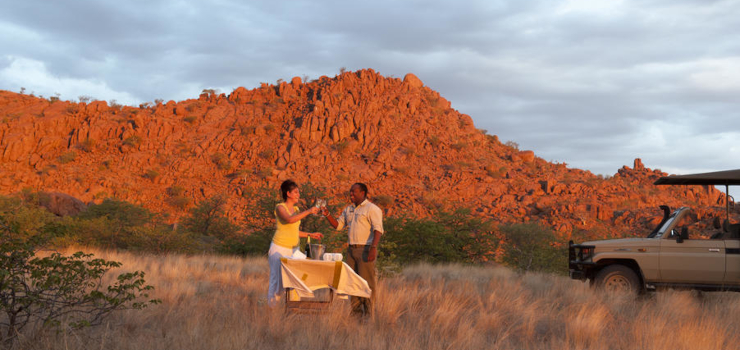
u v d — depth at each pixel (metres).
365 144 85.69
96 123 87.25
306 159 79.50
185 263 13.43
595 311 6.85
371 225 6.62
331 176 77.50
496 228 35.00
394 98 97.94
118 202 34.84
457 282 10.89
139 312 6.11
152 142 84.62
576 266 9.50
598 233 59.34
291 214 6.57
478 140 97.06
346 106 90.75
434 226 23.69
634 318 6.83
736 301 8.27
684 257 8.71
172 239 22.84
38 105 93.88
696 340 5.42
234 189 72.81
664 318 6.48
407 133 89.56
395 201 71.31
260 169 78.38
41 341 4.64
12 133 82.06
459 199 74.94
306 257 6.70
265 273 12.43
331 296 6.45
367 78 100.88
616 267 9.00
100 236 23.80
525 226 34.44
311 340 5.17
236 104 98.94
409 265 18.00
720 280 8.59
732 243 8.63
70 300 5.25
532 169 89.12
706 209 45.75
